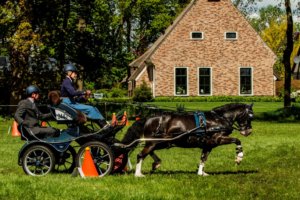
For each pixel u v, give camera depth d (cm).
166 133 1423
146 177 1407
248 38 6312
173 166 1692
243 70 6322
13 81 4225
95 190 1229
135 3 7638
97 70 4788
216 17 6284
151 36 8119
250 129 1473
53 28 4325
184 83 6253
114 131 1455
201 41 6266
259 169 1616
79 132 1451
